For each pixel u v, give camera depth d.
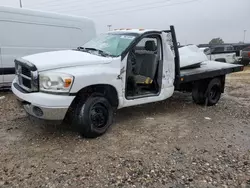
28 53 8.79
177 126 5.51
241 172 3.66
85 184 3.28
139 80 5.74
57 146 4.34
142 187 3.25
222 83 7.63
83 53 5.22
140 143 4.55
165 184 3.33
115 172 3.57
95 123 4.71
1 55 8.20
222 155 4.18
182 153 4.21
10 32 8.31
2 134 4.80
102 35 6.22
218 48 17.91
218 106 7.40
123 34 5.73
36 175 3.46
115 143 4.53
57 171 3.56
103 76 4.71
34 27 8.84
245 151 4.36
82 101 4.55
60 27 9.54
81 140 4.61
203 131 5.25
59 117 4.30
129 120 5.82
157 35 5.85
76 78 4.30
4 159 3.85
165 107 7.06
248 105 7.59
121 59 5.11
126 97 5.29
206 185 3.33
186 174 3.58
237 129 5.44
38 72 4.30
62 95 4.25
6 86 8.72
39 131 4.97
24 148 4.24
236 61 18.16
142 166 3.75
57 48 9.53
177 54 6.20
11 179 3.35
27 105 4.42
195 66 7.33
